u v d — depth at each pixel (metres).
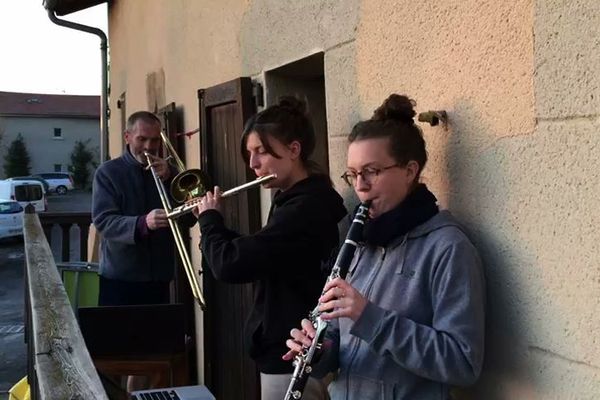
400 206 1.78
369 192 1.79
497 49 1.77
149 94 5.94
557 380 1.63
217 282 3.96
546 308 1.65
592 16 1.49
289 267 2.21
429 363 1.61
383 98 2.30
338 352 1.92
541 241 1.66
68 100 50.69
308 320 1.88
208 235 2.37
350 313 1.68
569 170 1.57
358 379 1.80
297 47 2.93
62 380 1.65
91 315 3.34
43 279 2.70
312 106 3.36
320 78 3.36
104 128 9.04
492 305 1.83
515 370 1.76
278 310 2.27
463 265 1.67
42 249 3.49
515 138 1.72
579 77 1.53
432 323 1.70
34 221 4.40
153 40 5.73
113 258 3.67
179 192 3.27
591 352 1.53
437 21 2.00
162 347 3.39
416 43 2.11
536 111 1.65
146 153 3.61
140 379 3.62
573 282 1.57
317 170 2.33
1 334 8.12
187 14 4.55
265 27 3.25
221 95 3.67
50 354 1.84
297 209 2.20
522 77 1.69
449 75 1.96
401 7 2.18
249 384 3.54
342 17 2.55
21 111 48.50
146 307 3.38
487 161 1.82
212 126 3.97
